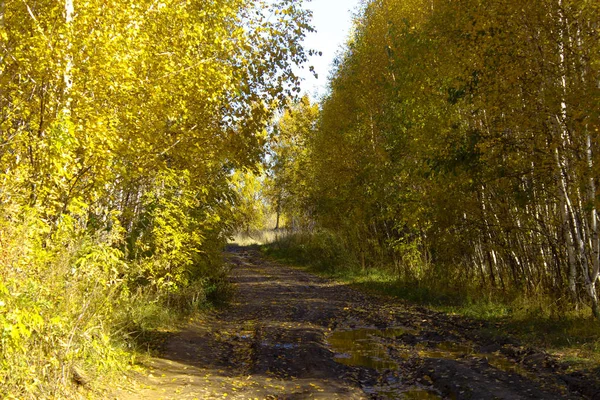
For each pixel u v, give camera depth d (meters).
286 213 44.66
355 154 22.44
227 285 16.80
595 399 6.34
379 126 20.80
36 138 7.50
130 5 8.19
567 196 10.82
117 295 9.70
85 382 6.04
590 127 9.47
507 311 12.27
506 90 10.81
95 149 8.30
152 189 11.83
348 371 8.14
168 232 11.23
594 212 10.36
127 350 7.99
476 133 11.85
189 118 10.97
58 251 7.04
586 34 9.73
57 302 6.39
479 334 10.37
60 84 7.90
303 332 11.00
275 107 12.41
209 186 14.11
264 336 10.59
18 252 5.92
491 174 11.88
